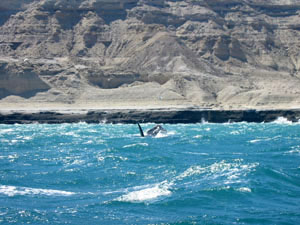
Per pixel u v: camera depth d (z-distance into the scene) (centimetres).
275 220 12788
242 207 13788
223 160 19788
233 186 15375
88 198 14912
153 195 14850
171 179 16762
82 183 16788
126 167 19075
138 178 17288
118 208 13838
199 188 15362
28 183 16800
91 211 13650
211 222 12631
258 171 17050
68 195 15300
